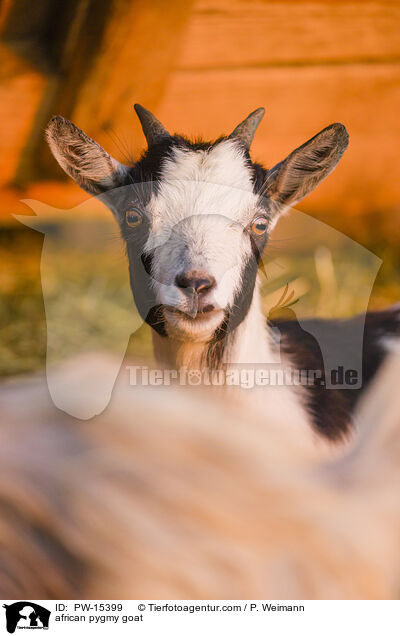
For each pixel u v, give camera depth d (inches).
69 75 155.3
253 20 156.2
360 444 129.9
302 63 163.9
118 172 133.3
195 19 155.1
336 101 170.7
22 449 125.6
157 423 127.0
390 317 137.3
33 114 156.6
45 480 124.9
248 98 164.9
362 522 125.9
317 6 156.7
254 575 124.4
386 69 168.4
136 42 152.7
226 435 127.6
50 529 124.2
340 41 163.3
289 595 124.5
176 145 133.1
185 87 159.0
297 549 124.9
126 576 124.0
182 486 125.4
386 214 175.9
